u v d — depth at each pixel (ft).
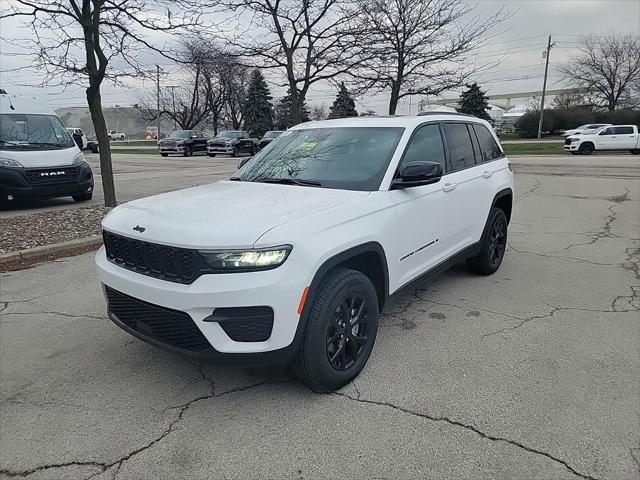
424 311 14.75
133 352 12.27
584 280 17.67
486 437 8.80
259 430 9.09
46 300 16.03
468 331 13.28
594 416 9.37
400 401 9.98
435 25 43.37
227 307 8.71
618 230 26.43
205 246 8.76
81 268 19.79
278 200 10.68
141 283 9.51
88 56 29.84
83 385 10.71
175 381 10.87
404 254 12.34
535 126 193.88
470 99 163.12
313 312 9.56
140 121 205.46
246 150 110.22
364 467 8.11
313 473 7.99
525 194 41.42
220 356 8.88
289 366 10.21
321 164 12.95
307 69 37.52
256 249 8.72
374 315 11.15
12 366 11.57
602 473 7.89
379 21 40.78
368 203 11.05
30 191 33.35
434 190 13.52
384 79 44.19
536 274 18.45
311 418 9.45
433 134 14.51
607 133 94.17
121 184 50.31
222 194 11.55
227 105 170.09
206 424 9.29
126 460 8.33
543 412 9.53
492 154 18.42
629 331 13.17
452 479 7.82
